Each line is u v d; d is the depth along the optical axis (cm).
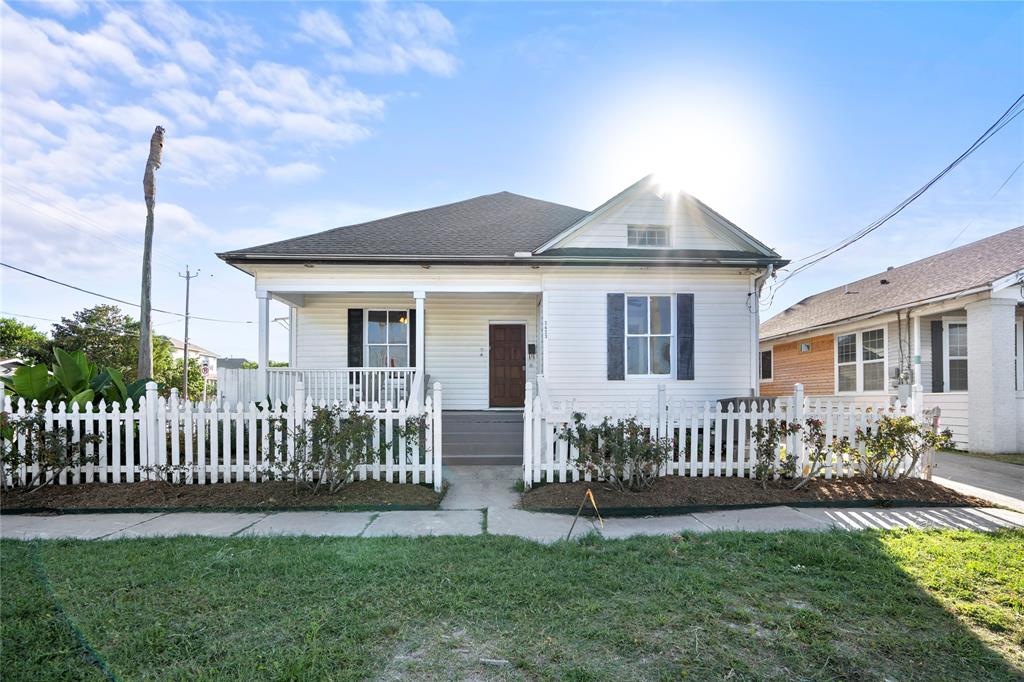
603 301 1123
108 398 839
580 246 1169
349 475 716
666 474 771
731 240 1177
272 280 1120
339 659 287
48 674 271
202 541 507
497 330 1384
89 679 267
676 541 512
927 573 422
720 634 321
